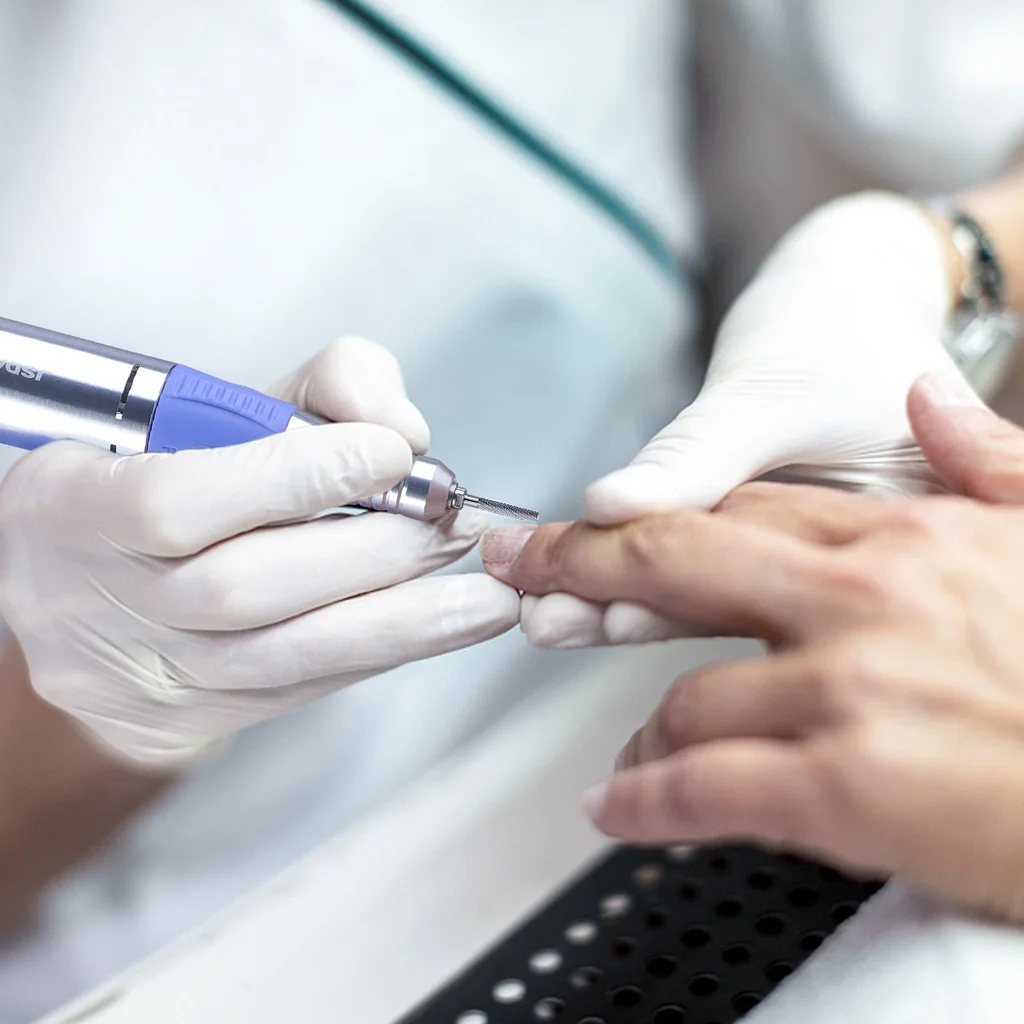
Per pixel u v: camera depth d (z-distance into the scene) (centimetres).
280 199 71
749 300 63
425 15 71
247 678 57
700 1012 52
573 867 57
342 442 55
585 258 75
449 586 56
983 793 47
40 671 61
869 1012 46
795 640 50
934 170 80
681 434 56
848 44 76
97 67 70
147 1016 54
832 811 47
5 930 70
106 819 71
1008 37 77
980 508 51
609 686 62
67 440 58
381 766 74
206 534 55
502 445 76
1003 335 69
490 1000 53
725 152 86
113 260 71
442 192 73
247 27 71
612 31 75
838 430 57
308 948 55
